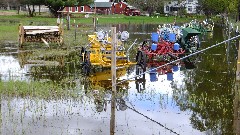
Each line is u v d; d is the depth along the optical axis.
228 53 21.12
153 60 18.77
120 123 9.50
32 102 11.13
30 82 13.46
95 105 11.02
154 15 78.31
